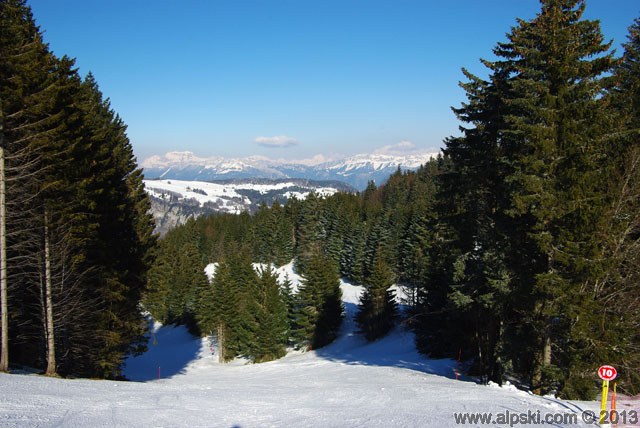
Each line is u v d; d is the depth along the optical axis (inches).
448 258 887.1
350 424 453.7
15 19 756.6
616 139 638.5
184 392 687.7
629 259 658.8
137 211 1366.9
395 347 1844.2
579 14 629.0
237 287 2625.5
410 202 4291.3
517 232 708.7
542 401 566.9
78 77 995.3
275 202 4510.3
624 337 635.5
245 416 504.7
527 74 644.7
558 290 610.2
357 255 3324.3
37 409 447.5
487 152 789.2
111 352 990.4
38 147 711.1
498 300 730.2
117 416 455.5
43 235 790.5
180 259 3545.8
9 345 901.2
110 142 1323.8
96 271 915.4
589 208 592.4
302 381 999.0
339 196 5078.7
